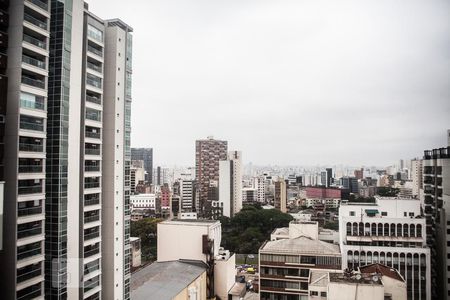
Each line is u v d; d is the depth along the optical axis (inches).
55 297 2412.6
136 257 6274.6
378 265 3560.5
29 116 2233.0
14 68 2177.7
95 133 2851.9
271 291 4330.7
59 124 2448.3
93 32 2842.0
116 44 3024.1
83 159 2701.8
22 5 2191.2
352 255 4141.2
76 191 2588.6
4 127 2130.9
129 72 3208.7
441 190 4394.7
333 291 2787.9
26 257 2208.4
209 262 4677.7
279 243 4576.8
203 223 4960.6
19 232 2162.9
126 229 3154.5
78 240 2608.3
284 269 4318.4
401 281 3036.4
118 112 3058.6
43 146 2340.1
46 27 2377.0
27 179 2225.6
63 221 2464.3
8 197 2148.1
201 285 4387.3
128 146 3189.0
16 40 2187.5
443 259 4151.1
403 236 4160.9
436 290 4335.6
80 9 2632.9
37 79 2345.0
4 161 2160.4
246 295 5024.6
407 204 4409.5
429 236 4594.0
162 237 4911.4
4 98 2098.9
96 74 2856.8
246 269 6382.9
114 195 3011.8
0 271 2138.3
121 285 3073.3
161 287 3809.1
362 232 4264.3
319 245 4466.0
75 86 2583.7
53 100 2463.1
